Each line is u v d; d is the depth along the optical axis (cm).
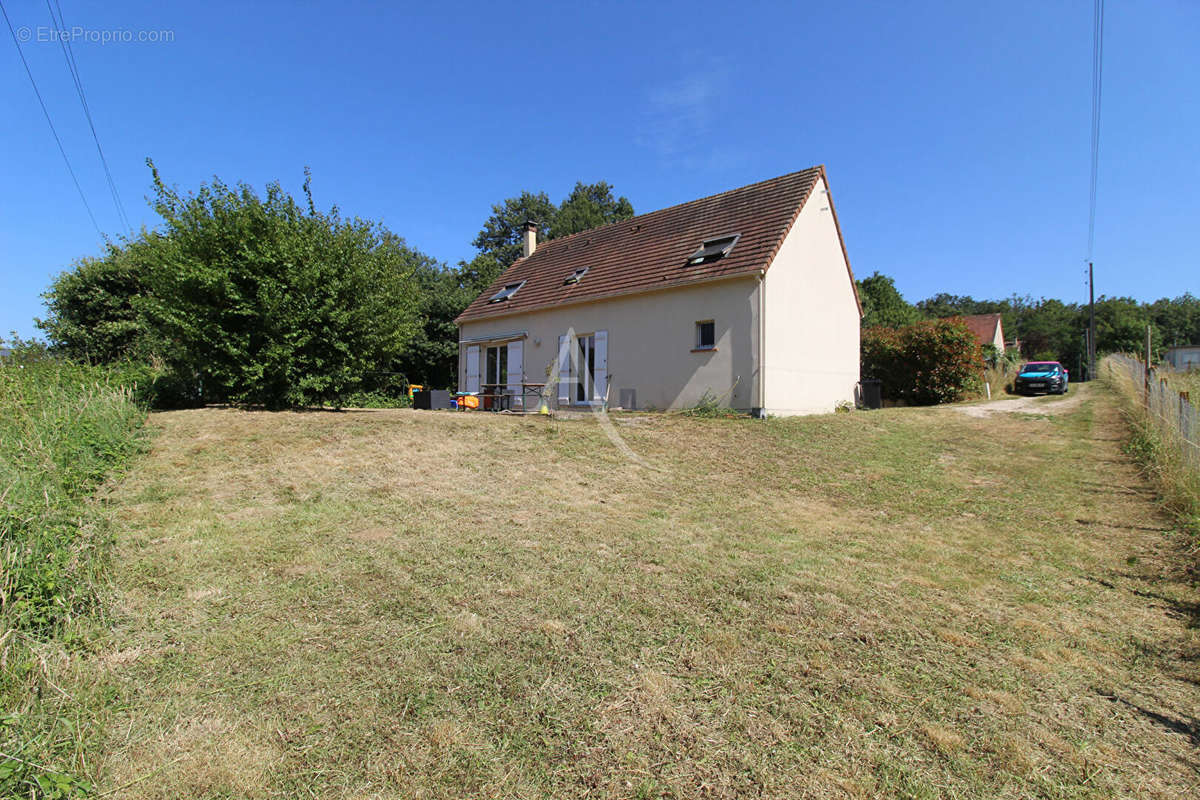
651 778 224
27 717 232
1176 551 505
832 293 1534
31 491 425
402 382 2627
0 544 322
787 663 310
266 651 302
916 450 990
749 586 407
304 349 1055
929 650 330
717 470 792
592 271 1702
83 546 365
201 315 973
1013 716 272
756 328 1256
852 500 680
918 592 411
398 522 515
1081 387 2405
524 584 395
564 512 571
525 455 798
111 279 1875
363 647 309
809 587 410
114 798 206
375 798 210
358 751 233
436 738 242
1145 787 229
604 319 1562
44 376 880
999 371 2512
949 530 571
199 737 238
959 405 1708
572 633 331
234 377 990
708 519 574
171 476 616
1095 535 556
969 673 308
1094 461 902
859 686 291
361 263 1115
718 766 232
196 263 954
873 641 338
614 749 240
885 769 234
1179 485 632
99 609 329
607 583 402
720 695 279
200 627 324
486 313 1939
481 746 238
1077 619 376
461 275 3922
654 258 1541
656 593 389
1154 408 960
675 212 1683
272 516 514
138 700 259
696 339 1366
